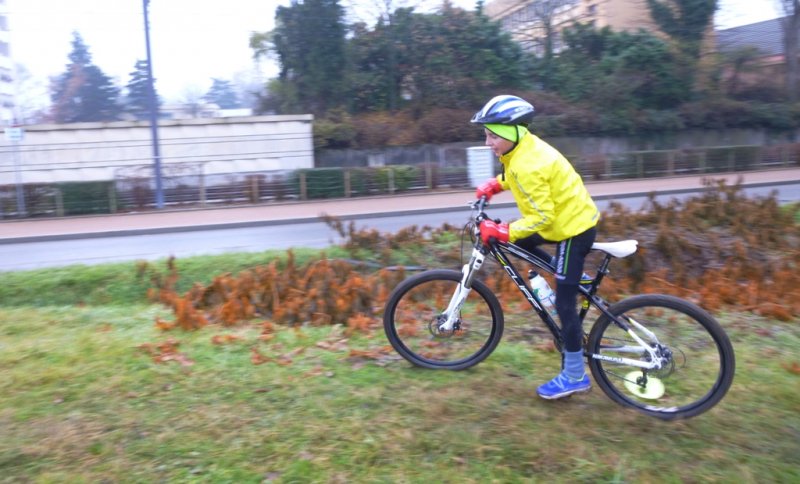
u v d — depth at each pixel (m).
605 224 8.58
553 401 3.80
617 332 3.82
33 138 25.41
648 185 24.17
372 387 3.96
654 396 3.77
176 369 4.23
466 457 3.15
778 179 24.50
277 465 3.08
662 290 6.46
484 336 4.34
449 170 24.97
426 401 3.75
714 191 10.42
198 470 3.04
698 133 33.91
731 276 6.92
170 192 22.02
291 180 22.97
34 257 12.80
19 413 3.60
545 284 3.94
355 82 31.14
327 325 5.43
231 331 5.17
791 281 6.33
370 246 8.89
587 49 35.19
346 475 2.99
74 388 3.94
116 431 3.39
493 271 6.96
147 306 6.67
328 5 30.05
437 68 31.45
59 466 3.08
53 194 20.33
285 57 31.03
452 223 16.00
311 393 3.86
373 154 28.80
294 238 14.02
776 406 3.78
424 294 4.34
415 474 3.00
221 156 27.08
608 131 32.25
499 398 3.85
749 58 35.19
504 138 3.51
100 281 8.12
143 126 26.17
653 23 35.97
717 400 3.62
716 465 3.12
